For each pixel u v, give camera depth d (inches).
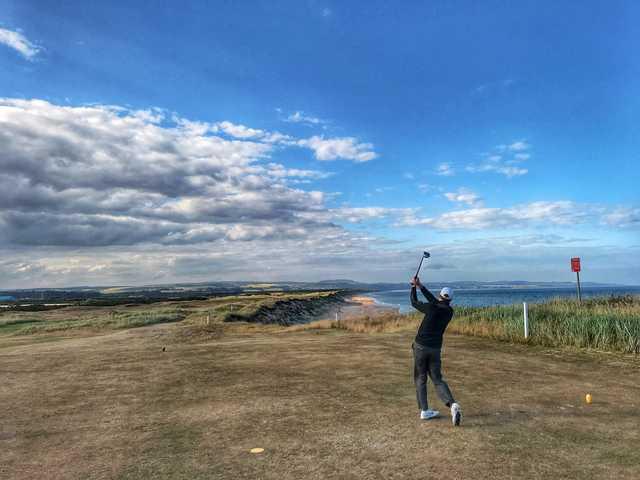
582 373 404.5
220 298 4446.4
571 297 1014.4
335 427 250.5
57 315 2167.8
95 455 217.8
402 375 394.0
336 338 708.0
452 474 187.0
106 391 359.9
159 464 203.6
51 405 317.7
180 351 585.0
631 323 548.7
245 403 308.0
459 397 316.2
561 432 241.0
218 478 187.0
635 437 233.8
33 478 192.4
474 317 788.6
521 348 555.8
